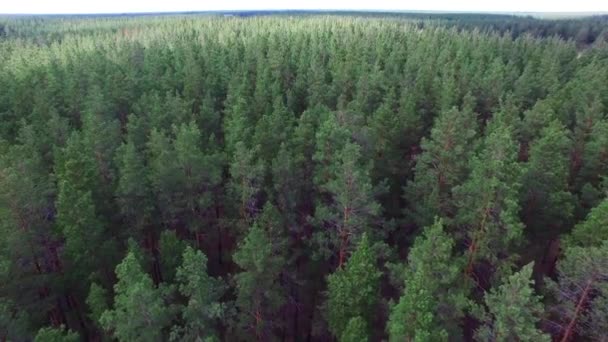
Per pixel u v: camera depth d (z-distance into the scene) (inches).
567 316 956.6
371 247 1204.5
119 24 7824.8
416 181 1499.8
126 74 2928.2
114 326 943.0
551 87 2746.1
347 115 1704.0
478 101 2652.6
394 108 2365.9
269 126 1756.9
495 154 1161.4
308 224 1433.3
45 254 1286.9
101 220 1334.9
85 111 2290.8
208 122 2217.0
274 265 1067.3
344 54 3617.1
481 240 1124.5
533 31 7795.3
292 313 1446.9
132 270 912.3
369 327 1096.8
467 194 1195.9
